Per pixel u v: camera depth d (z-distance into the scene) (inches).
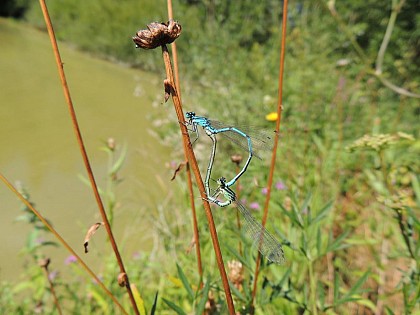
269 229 6.0
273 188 7.6
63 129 16.1
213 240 2.6
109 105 18.7
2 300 7.2
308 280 6.2
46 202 11.2
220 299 4.2
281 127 10.0
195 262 6.0
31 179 12.4
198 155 9.8
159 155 13.4
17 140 15.1
